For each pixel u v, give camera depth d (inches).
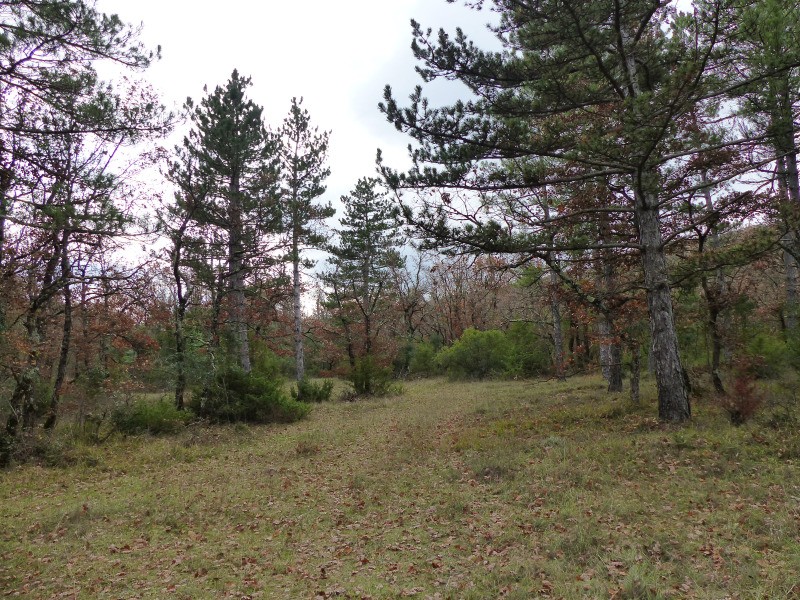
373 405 864.3
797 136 491.8
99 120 387.2
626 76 437.4
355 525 290.0
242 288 859.4
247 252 884.0
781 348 608.7
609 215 560.7
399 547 253.1
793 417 392.2
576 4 392.5
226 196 851.4
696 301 545.0
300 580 224.5
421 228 414.3
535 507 286.0
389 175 406.6
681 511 260.8
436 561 231.1
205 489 379.9
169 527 300.7
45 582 232.1
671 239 497.0
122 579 233.0
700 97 399.9
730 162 491.8
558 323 1000.9
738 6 354.3
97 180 382.3
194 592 217.3
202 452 520.4
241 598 209.9
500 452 404.8
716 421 417.1
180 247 715.4
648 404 537.3
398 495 336.2
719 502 266.4
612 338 565.0
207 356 711.1
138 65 399.9
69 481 418.0
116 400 609.6
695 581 187.5
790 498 260.5
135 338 711.7
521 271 780.6
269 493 361.4
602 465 346.3
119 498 364.5
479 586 202.5
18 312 516.7
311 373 1660.9
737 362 490.0
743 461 321.7
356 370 1030.4
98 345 710.5
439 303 1847.9
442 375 1514.5
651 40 446.9
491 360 1278.3
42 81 373.4
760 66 402.3
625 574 197.6
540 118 511.8
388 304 1471.5
